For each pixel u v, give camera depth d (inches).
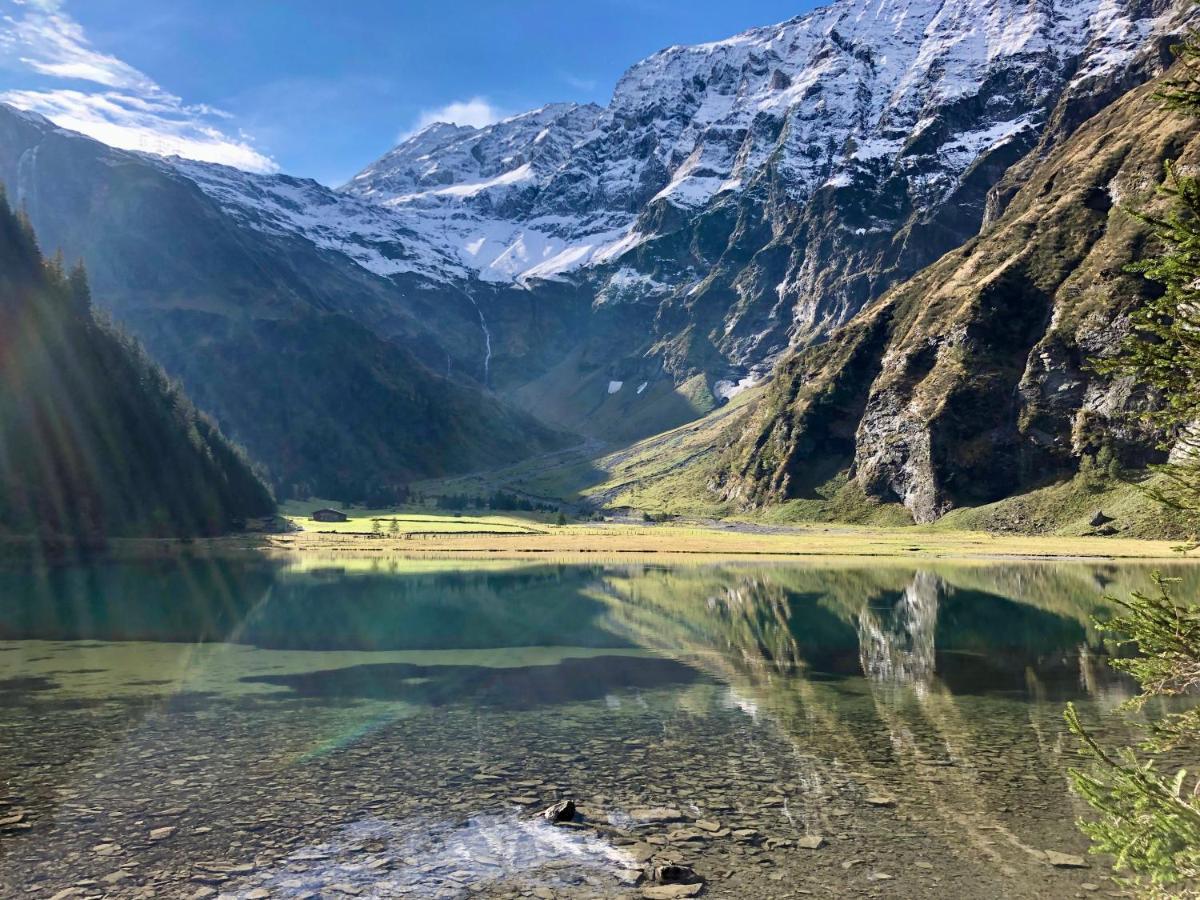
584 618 2546.8
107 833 765.9
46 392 6402.6
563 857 716.7
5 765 980.6
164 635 2137.1
